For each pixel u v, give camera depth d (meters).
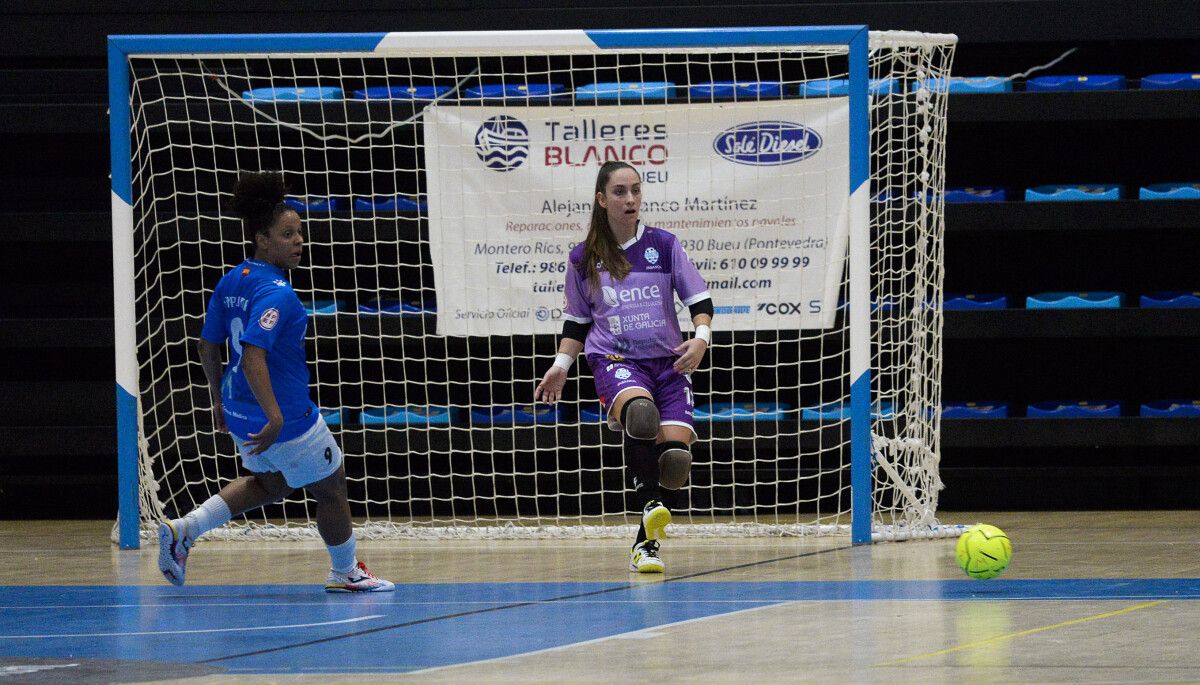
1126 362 21.12
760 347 20.59
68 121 19.59
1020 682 6.79
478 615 9.70
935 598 10.12
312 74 20.97
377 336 19.25
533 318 16.47
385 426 18.84
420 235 19.41
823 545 14.48
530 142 16.34
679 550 14.22
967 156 21.55
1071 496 19.48
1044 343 21.23
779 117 16.00
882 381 19.36
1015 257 21.44
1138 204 18.83
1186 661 7.33
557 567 12.86
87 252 21.34
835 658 7.58
